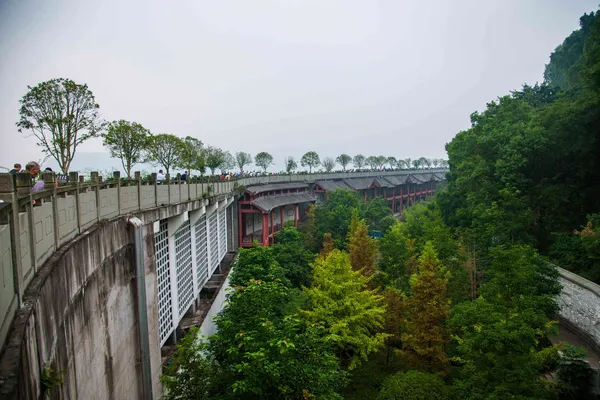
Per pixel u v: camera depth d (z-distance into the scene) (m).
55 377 9.30
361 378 26.08
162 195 23.27
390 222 61.38
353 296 26.05
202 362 15.55
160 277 23.84
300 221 66.69
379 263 40.22
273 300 18.59
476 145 42.81
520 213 34.31
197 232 33.03
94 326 13.15
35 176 12.27
